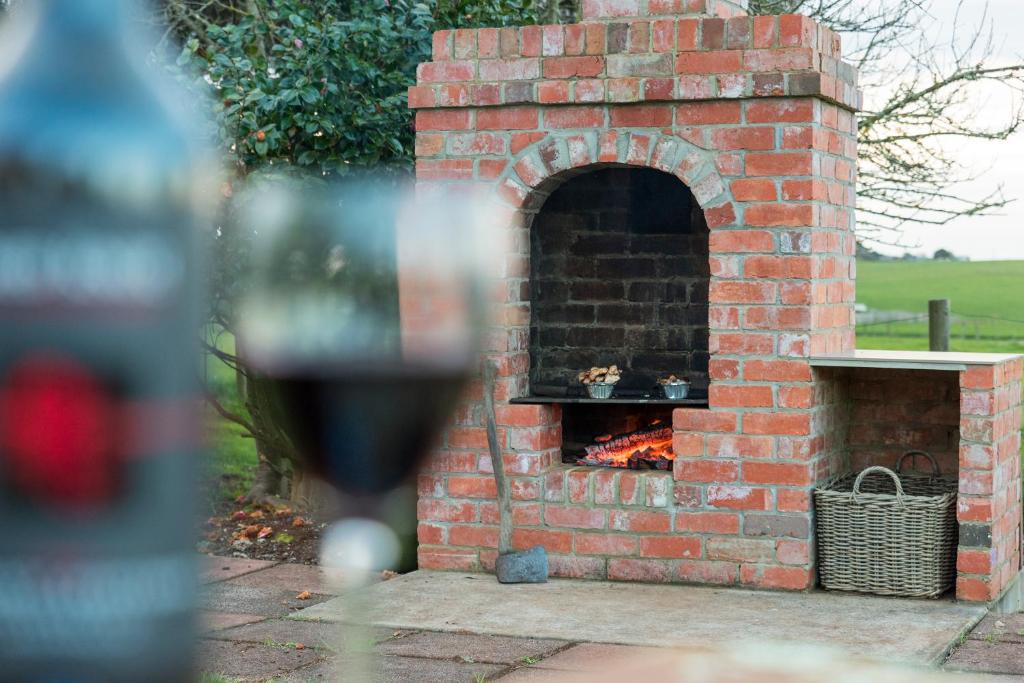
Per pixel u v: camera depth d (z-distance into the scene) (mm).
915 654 4707
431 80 6152
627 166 6543
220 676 4348
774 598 5664
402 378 804
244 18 7301
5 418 549
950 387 6324
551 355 6887
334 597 5730
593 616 5344
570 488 6066
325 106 6562
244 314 833
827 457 6070
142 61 625
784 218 5684
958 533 5707
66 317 555
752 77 5656
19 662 557
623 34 5863
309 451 833
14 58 574
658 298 6723
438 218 808
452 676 4395
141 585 573
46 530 556
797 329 5699
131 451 566
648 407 6789
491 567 6195
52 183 557
